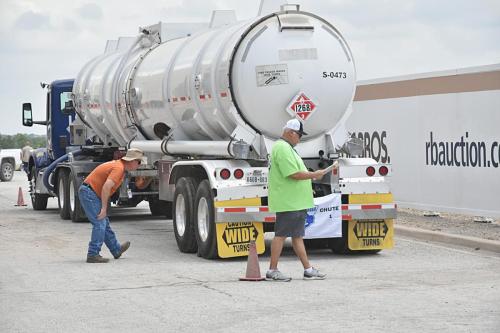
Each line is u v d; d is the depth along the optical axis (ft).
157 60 61.11
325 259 49.75
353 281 41.37
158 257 51.13
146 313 34.24
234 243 48.70
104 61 75.97
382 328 30.68
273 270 41.93
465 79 63.93
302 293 38.14
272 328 31.01
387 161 73.56
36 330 31.48
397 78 71.61
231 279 42.55
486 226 60.85
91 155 78.74
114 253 50.26
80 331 31.17
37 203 88.33
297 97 49.70
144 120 63.52
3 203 100.63
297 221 41.65
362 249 51.03
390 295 37.22
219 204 47.85
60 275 44.29
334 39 50.65
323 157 51.39
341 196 50.24
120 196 70.08
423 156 68.95
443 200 66.69
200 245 50.55
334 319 32.37
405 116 70.90
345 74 50.72
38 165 86.79
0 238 61.77
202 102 53.01
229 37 51.37
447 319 32.01
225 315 33.55
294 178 41.52
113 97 68.95
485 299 35.99
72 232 66.03
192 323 32.22
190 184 52.19
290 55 49.60
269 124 49.88
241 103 49.60
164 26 64.34
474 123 63.10
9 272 45.42
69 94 80.89
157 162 61.52
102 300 37.17
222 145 50.62
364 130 76.59
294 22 49.80
